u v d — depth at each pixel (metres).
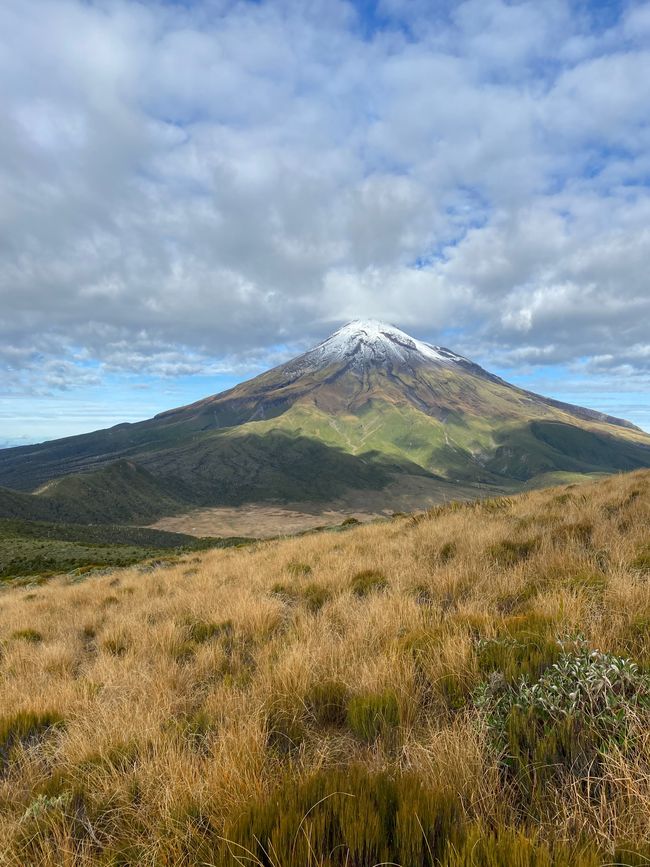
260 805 2.21
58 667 6.46
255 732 3.13
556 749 2.54
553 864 1.70
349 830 1.93
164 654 5.79
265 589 8.75
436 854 1.87
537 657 3.46
